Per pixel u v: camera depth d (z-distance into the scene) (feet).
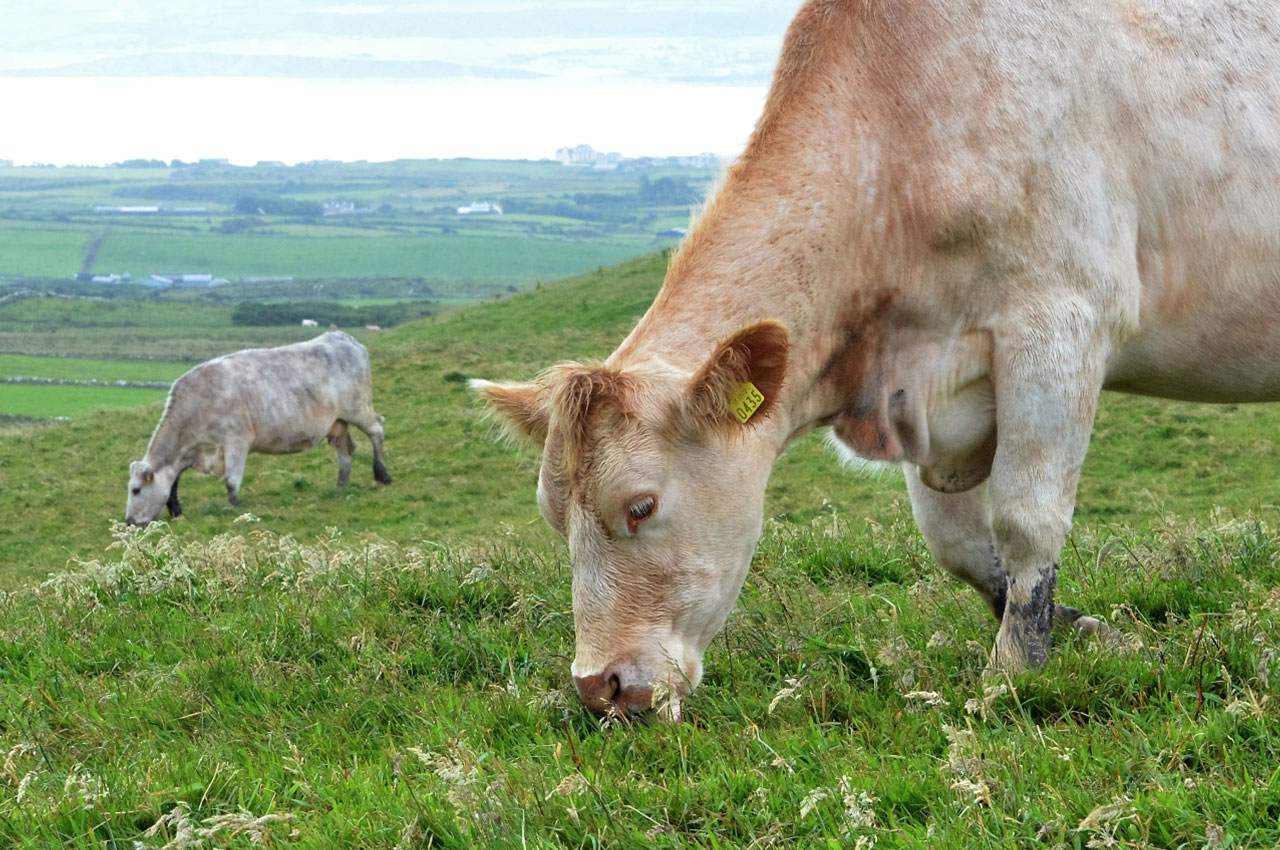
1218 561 19.79
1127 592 18.72
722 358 14.01
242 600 23.27
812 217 15.92
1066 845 10.48
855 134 15.94
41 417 199.00
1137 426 69.10
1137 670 14.58
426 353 115.75
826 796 11.35
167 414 70.64
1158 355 16.78
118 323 549.95
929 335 16.21
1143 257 16.12
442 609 21.71
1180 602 18.20
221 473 72.43
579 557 14.79
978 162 15.40
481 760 13.15
